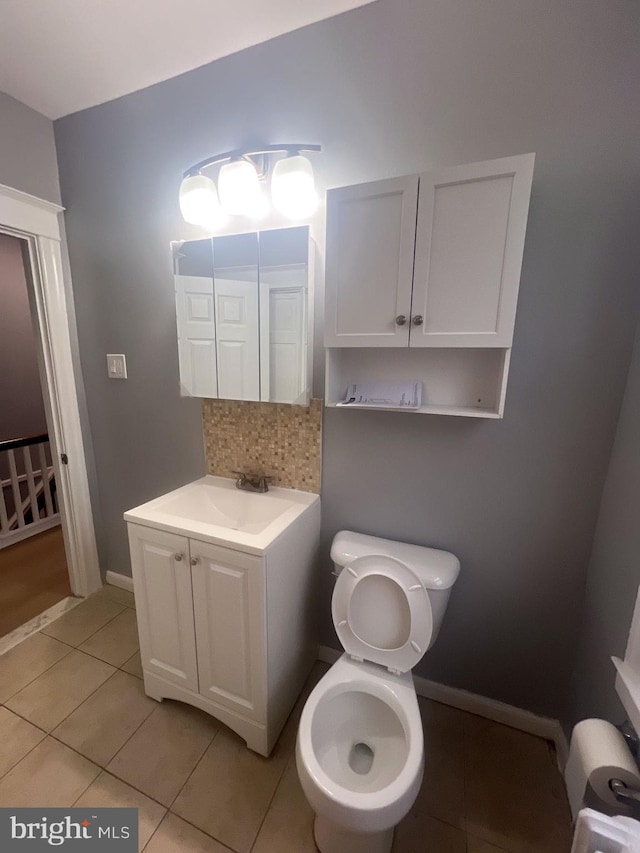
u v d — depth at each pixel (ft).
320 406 4.83
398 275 3.62
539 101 3.46
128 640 5.92
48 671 5.32
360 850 3.19
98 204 5.69
